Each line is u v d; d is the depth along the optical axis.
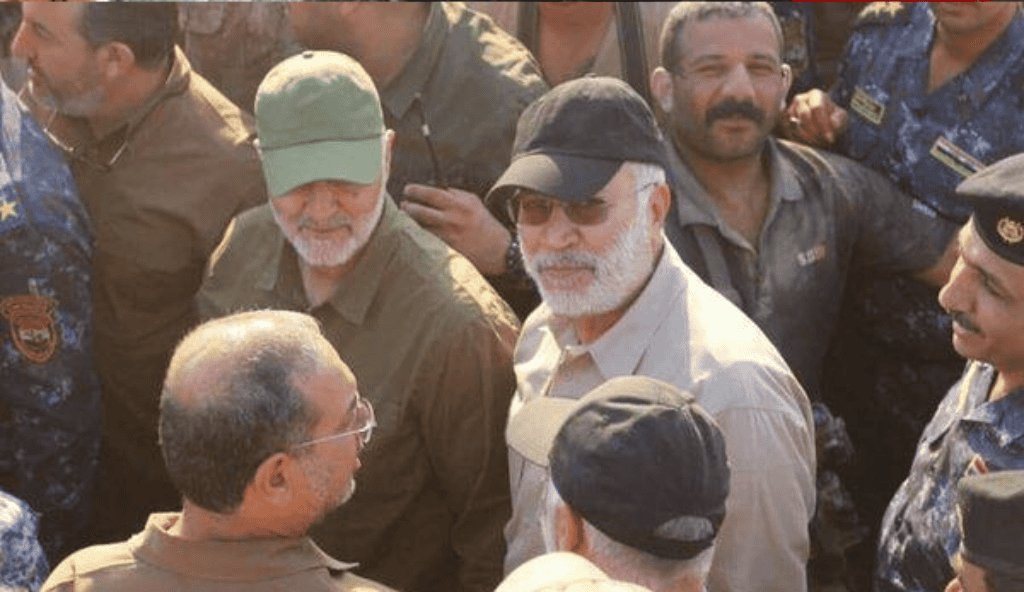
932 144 4.37
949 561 3.01
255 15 4.49
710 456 2.34
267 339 2.48
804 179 4.26
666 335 3.14
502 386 3.51
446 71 4.28
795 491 3.04
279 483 2.46
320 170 3.40
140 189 4.11
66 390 3.79
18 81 4.15
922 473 3.20
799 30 5.02
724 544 2.99
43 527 3.88
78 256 3.81
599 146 3.10
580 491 2.31
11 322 3.68
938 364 4.60
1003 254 2.83
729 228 4.13
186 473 2.45
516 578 2.04
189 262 4.17
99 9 3.90
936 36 4.38
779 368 3.11
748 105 4.02
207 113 4.16
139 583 2.47
